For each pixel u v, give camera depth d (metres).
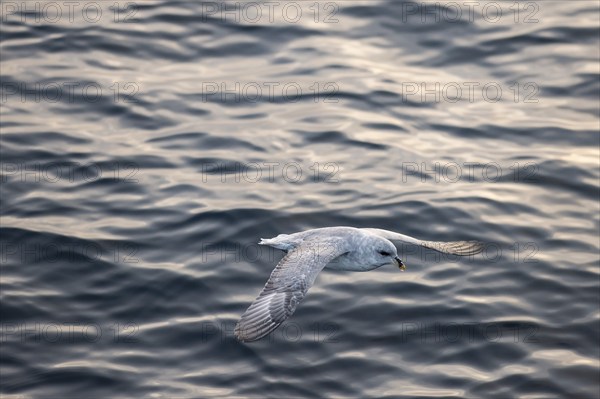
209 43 25.36
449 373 15.27
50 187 19.67
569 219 18.89
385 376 15.17
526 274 17.33
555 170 20.39
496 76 24.03
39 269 17.41
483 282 17.17
